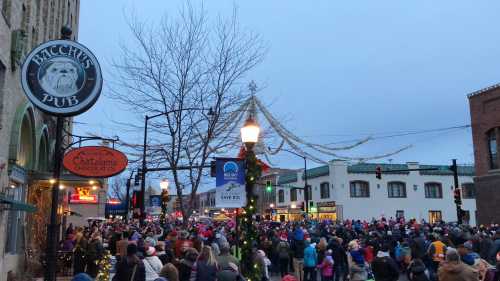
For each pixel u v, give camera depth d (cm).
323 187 5266
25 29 1585
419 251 1636
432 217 5188
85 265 1680
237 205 1073
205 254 917
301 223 2930
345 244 2270
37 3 1775
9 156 1432
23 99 1552
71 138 2823
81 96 986
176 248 1408
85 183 2033
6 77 1350
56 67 987
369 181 5075
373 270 821
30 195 1797
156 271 1008
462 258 1072
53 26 2109
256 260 1011
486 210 3644
